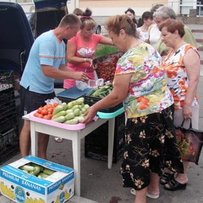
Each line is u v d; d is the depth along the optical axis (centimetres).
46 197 255
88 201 289
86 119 270
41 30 505
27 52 370
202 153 386
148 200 300
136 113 247
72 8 1590
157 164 271
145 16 474
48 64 301
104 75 361
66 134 278
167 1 1414
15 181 272
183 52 279
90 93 309
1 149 359
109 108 282
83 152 389
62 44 317
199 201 300
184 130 291
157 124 249
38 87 321
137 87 242
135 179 257
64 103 295
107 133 354
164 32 286
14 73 377
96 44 388
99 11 1568
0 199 285
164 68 280
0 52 389
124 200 300
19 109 375
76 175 286
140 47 241
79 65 377
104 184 324
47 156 380
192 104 294
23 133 336
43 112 288
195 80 277
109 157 350
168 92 259
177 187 315
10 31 365
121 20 241
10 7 339
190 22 1220
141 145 250
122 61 240
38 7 496
